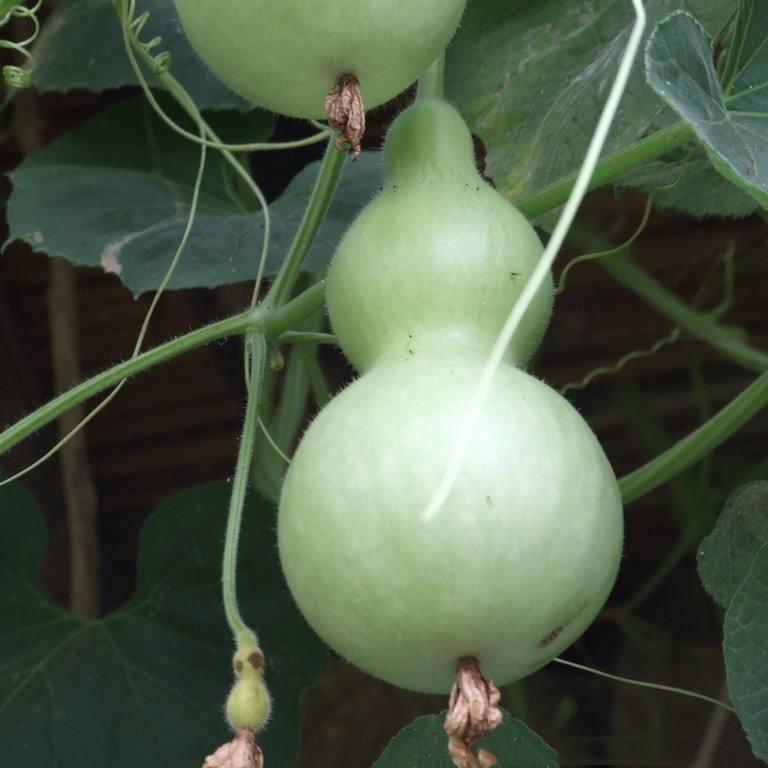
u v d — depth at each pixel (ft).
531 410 2.45
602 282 5.34
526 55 3.59
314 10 2.48
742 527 3.34
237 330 3.09
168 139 4.21
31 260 5.44
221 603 3.84
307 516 2.43
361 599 2.39
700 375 5.31
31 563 3.98
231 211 4.07
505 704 4.91
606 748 5.39
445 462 2.38
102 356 5.73
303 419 4.56
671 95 2.50
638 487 3.34
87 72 4.06
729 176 2.49
